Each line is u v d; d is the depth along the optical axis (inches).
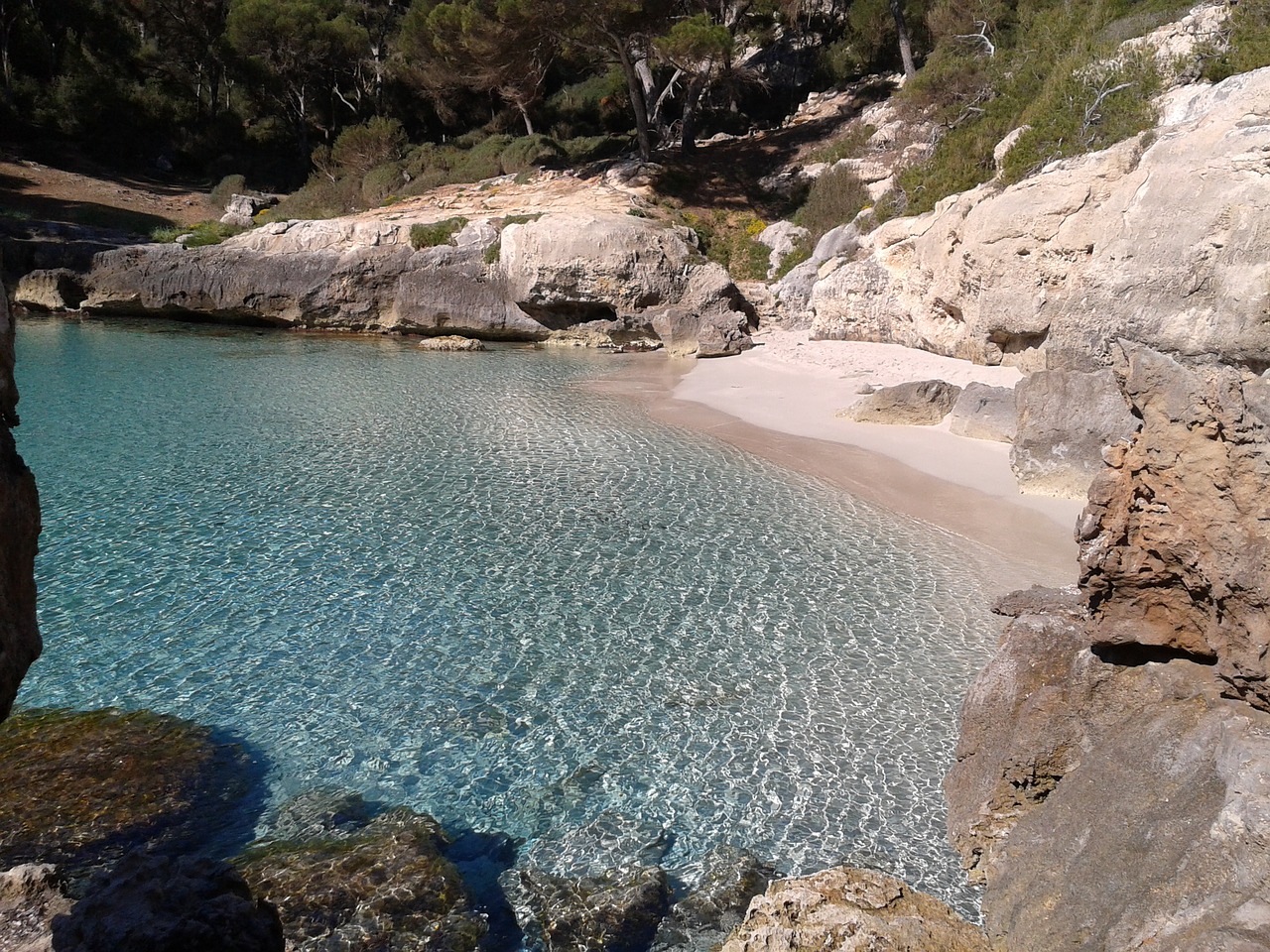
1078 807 228.7
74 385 915.4
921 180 1127.6
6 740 320.5
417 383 959.0
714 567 472.7
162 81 2105.1
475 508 560.7
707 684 359.9
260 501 569.6
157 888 187.2
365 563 475.5
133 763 308.3
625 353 1196.5
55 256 1378.0
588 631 404.8
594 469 641.6
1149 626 243.9
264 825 278.5
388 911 239.3
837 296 1099.3
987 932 227.5
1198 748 210.7
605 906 243.4
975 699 283.4
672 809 287.4
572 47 1524.4
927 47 1648.6
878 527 530.3
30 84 1923.0
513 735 327.6
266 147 2142.0
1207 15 919.0
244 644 391.2
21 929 200.8
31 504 158.4
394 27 2162.9
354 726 333.1
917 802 289.3
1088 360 727.7
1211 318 593.3
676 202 1483.8
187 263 1353.3
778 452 683.4
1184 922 176.1
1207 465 216.5
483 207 1483.8
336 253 1331.2
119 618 411.5
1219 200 596.1
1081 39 1063.0
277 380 965.2
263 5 1902.1
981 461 653.3
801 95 1930.4
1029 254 793.6
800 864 262.7
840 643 392.8
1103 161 753.6
